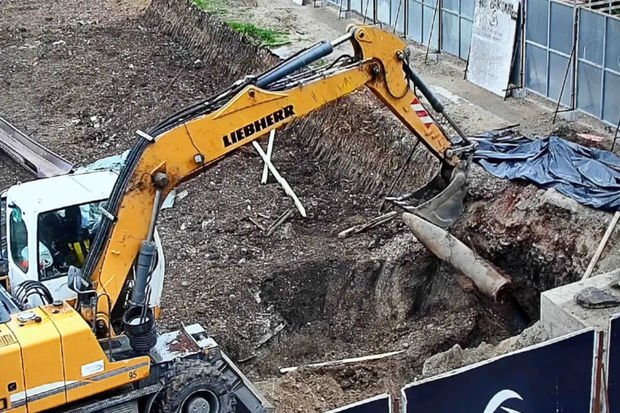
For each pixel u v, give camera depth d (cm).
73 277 975
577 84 1634
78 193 1061
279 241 1516
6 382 888
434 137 1243
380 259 1430
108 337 976
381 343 1352
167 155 1008
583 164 1385
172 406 967
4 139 1938
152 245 983
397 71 1186
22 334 906
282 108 1091
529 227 1337
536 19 1692
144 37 2600
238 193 1677
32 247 1038
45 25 2764
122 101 2142
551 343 835
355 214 1605
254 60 2180
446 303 1377
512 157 1445
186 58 2423
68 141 1953
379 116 1711
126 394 959
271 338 1328
